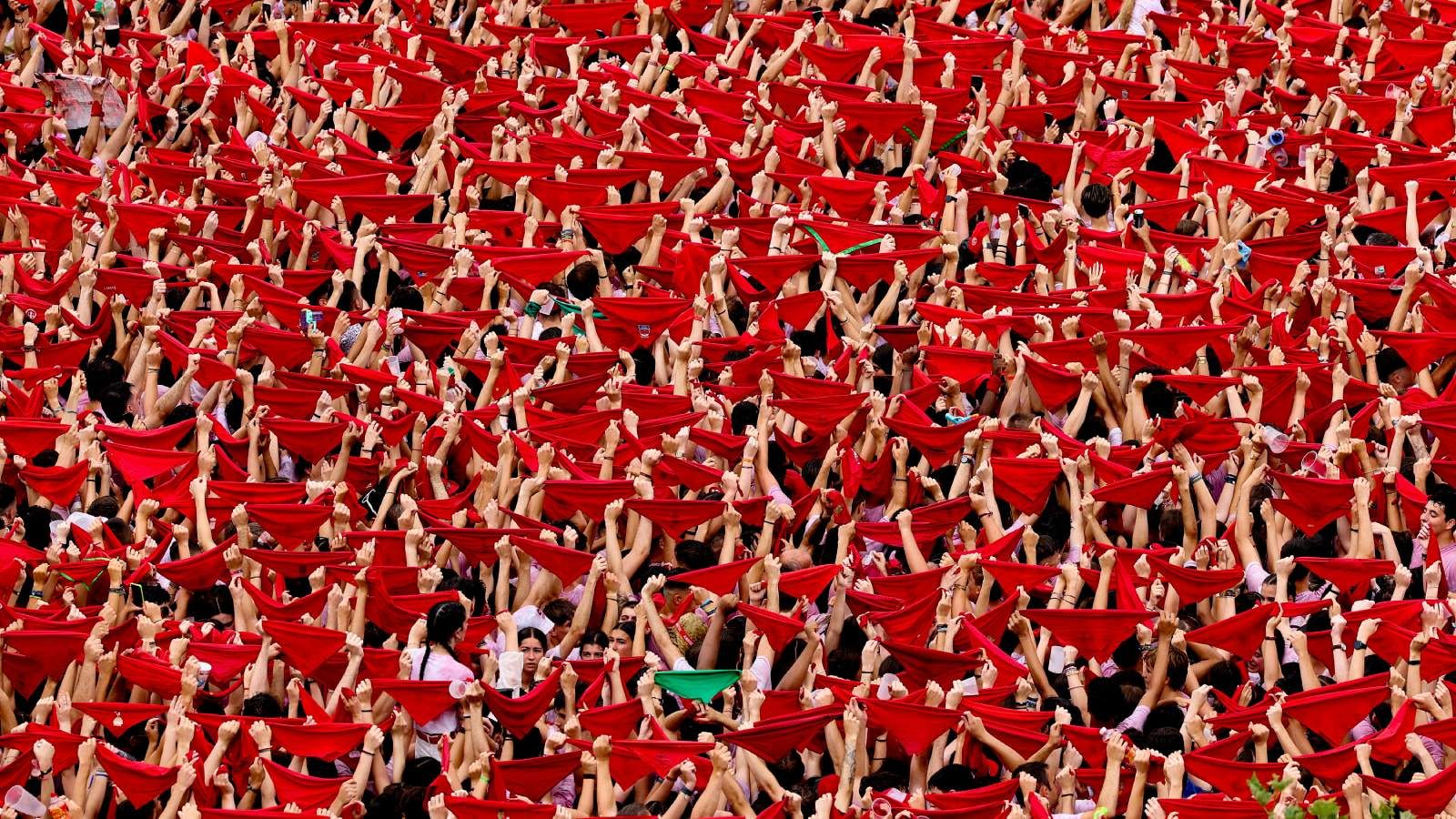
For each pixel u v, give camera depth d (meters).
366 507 49.03
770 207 60.19
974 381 51.25
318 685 43.09
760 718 40.66
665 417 50.38
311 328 52.59
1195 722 39.97
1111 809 38.31
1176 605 44.34
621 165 60.88
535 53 68.75
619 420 49.34
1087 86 65.50
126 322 55.94
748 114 64.44
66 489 47.44
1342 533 47.62
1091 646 42.47
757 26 68.81
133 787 38.78
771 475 48.34
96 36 68.88
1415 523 47.19
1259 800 35.19
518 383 51.88
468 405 52.78
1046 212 58.47
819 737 41.12
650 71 67.19
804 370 53.16
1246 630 42.31
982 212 60.84
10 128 65.06
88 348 53.00
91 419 48.94
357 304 56.12
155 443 48.66
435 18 72.44
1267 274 57.59
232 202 61.28
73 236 59.00
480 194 62.38
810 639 41.91
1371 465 48.69
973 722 39.56
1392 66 69.75
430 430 49.47
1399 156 63.22
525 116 65.44
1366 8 74.56
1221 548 44.97
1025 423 51.53
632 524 46.59
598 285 56.53
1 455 47.59
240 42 71.12
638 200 61.06
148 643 41.38
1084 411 49.84
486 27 70.12
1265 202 59.72
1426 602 42.03
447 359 52.62
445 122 63.41
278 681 42.72
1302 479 46.06
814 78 65.62
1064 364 51.16
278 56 69.69
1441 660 40.53
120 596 43.66
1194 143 63.34
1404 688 40.38
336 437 49.28
